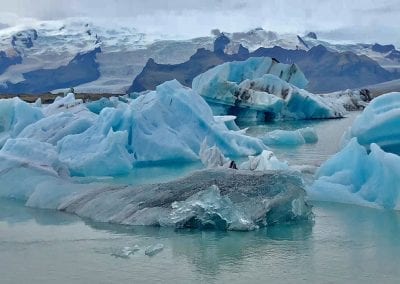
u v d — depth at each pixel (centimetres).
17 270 878
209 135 2362
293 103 4978
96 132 2108
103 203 1275
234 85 4822
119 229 1138
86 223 1192
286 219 1190
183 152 2148
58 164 1791
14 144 1783
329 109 5141
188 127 2314
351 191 1448
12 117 2358
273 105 4794
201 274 854
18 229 1144
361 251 981
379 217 1249
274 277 841
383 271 871
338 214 1277
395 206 1327
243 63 5403
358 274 856
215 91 4822
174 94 2392
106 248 999
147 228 1145
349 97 7006
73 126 2191
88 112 2441
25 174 1573
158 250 977
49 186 1423
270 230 1131
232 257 944
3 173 1591
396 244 1027
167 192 1271
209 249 990
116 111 2180
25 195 1471
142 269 879
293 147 2853
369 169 1473
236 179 1275
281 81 5025
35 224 1185
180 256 945
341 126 4338
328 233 1106
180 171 1970
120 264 904
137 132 2181
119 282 820
